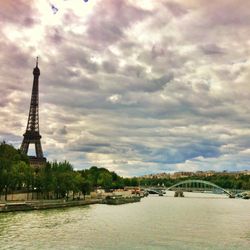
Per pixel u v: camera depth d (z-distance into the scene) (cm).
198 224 18625
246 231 16450
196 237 14388
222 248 12419
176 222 19175
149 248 12000
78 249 11506
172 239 13738
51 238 12975
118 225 17150
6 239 12369
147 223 18325
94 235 13975
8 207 19812
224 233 15700
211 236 14775
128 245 12338
